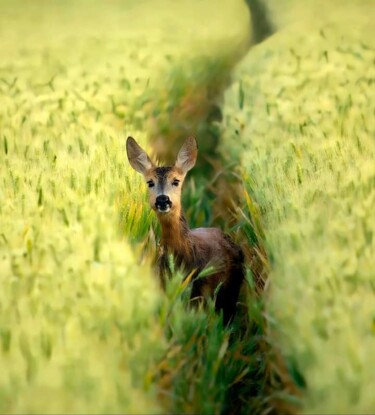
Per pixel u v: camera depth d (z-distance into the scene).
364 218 24.70
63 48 69.19
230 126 46.00
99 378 18.98
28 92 50.19
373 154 30.59
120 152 35.91
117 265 23.81
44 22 89.25
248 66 58.06
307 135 36.25
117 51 66.25
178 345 22.61
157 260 29.23
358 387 18.00
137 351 20.41
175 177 29.66
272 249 25.53
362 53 53.53
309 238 23.89
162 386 21.05
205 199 42.59
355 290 21.39
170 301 24.33
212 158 49.56
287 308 20.94
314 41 59.50
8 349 20.55
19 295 22.62
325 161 30.81
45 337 20.45
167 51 65.81
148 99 52.91
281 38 62.62
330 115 39.31
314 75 49.47
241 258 31.67
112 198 30.02
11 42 75.25
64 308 21.86
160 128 51.84
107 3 102.75
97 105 48.31
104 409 18.31
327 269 22.12
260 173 33.22
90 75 56.66
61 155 34.06
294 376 20.22
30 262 24.38
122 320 21.38
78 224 26.30
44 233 26.09
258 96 48.78
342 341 19.05
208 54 65.44
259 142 38.56
